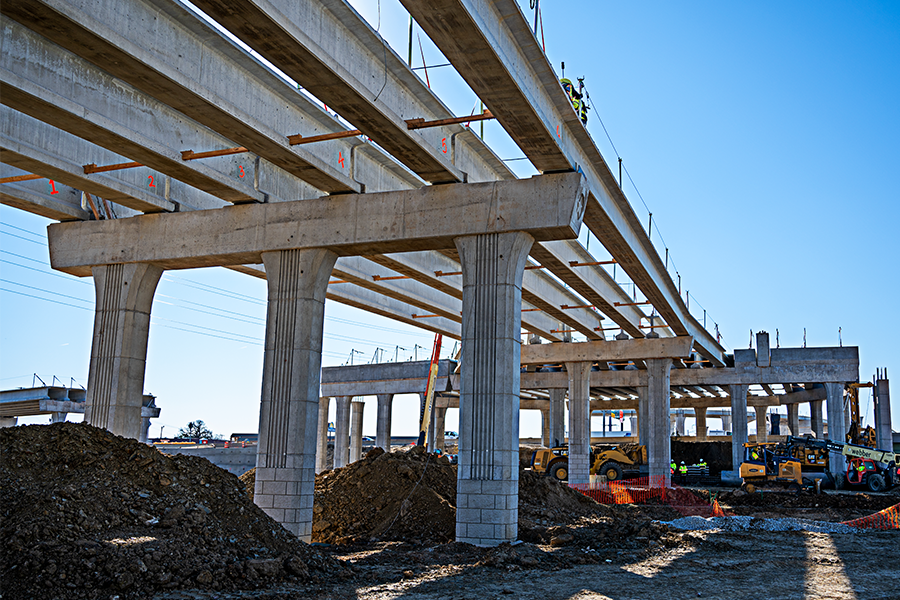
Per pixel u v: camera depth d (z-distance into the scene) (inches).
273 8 543.5
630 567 719.7
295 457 866.1
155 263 991.0
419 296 1371.8
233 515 625.3
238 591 531.2
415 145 754.2
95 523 539.5
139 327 988.6
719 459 2714.1
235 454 2278.5
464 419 828.6
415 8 549.0
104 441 650.8
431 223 865.5
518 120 716.7
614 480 2030.0
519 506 1100.5
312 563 628.7
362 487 1018.1
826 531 1016.9
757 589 616.7
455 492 1029.2
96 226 1009.5
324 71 610.9
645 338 1791.3
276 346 900.0
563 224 820.6
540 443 3971.5
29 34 647.1
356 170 919.7
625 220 1113.4
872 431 2358.5
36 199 957.2
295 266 912.9
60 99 657.6
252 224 934.4
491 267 842.8
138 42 600.4
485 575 659.4
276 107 759.7
